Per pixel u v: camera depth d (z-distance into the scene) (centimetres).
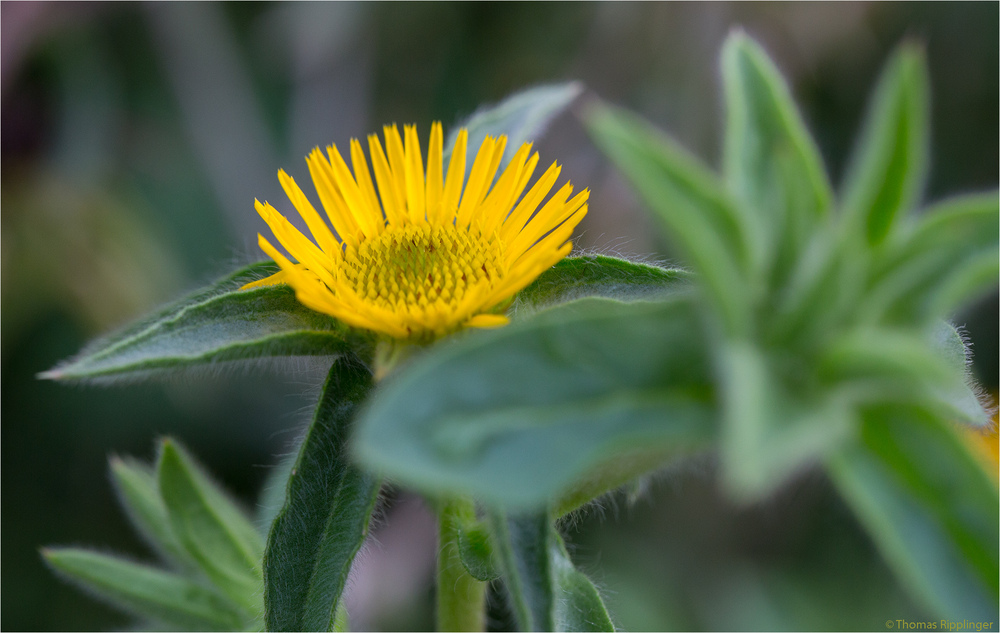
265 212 21
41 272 36
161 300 36
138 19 40
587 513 22
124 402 37
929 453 18
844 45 37
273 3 40
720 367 18
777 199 19
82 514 37
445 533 21
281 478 22
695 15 36
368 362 21
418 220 22
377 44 40
